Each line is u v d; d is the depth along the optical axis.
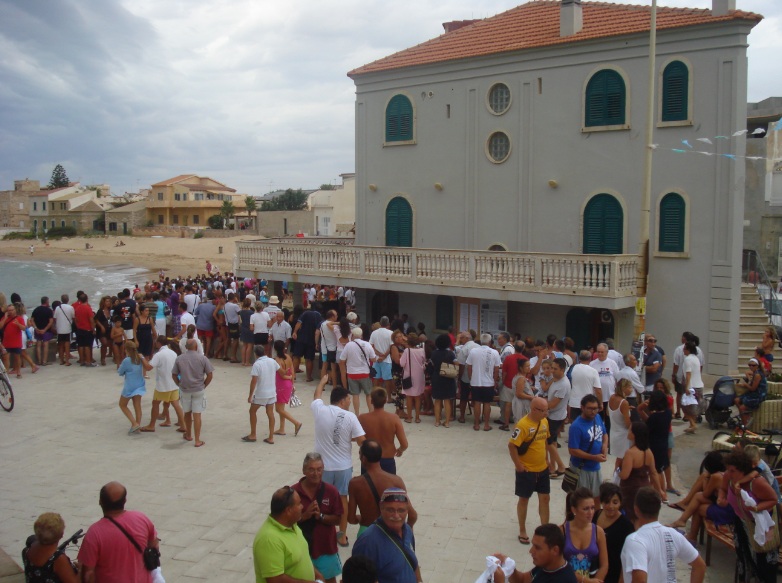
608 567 7.25
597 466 9.59
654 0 16.97
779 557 8.65
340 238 33.25
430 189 25.67
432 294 24.69
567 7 22.12
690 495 9.74
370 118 27.05
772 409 14.37
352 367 15.17
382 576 6.25
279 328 19.53
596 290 19.61
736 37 19.27
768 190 28.39
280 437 14.39
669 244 20.62
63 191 122.69
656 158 20.72
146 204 107.38
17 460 13.03
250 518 10.55
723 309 19.92
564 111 22.36
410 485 11.83
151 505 11.02
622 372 13.12
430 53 25.67
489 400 14.73
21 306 19.25
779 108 30.00
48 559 6.60
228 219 103.44
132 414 15.73
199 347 14.34
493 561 6.29
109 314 21.34
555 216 22.86
